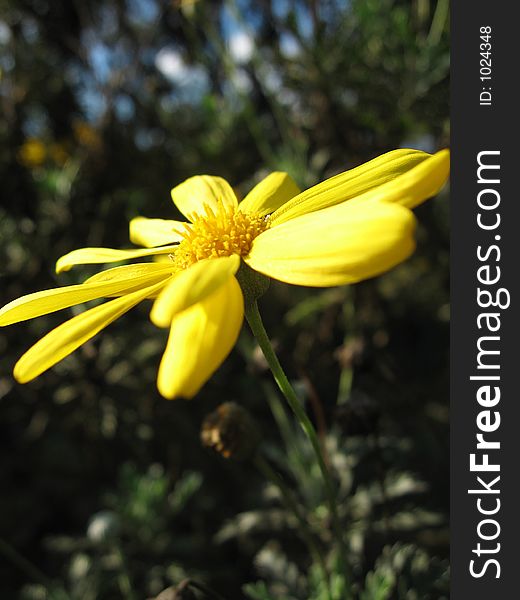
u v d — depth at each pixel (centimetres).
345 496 14
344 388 14
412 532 14
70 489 21
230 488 20
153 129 26
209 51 25
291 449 15
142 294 7
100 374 19
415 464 16
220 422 10
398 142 18
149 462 21
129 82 25
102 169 22
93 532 16
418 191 6
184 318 6
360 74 18
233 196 10
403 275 23
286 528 14
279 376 8
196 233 8
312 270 6
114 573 17
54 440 21
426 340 20
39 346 7
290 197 10
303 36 18
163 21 25
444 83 17
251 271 8
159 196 24
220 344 6
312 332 21
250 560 18
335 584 11
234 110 24
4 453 21
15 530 20
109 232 21
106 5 26
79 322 7
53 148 24
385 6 18
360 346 14
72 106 25
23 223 21
